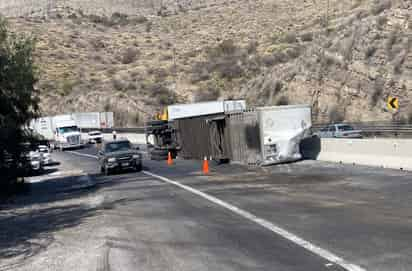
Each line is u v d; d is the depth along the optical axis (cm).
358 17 5722
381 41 4744
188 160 3391
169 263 909
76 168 3703
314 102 5078
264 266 851
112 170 2922
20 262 1020
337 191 1620
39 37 11638
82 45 11706
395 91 4344
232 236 1096
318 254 904
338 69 5000
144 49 11062
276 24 9912
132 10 15875
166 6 15475
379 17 4934
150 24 13350
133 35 12419
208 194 1788
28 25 12862
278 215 1298
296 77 5447
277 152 2555
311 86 5200
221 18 11988
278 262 870
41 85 9312
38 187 2777
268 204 1477
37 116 2809
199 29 11669
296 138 2583
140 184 2306
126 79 9025
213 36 10694
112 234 1205
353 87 4738
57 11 15512
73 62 10538
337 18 7919
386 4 5375
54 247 1137
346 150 2406
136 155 2958
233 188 1889
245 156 2705
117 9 15912
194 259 927
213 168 2720
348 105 4716
